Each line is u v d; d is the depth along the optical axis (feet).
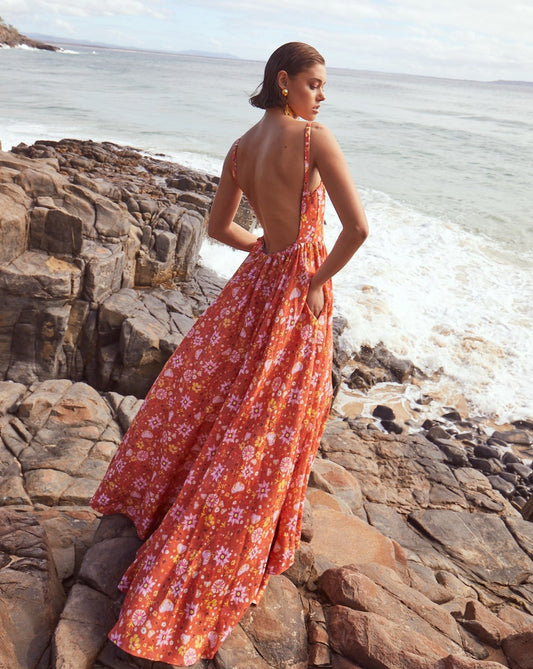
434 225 57.00
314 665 7.92
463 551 17.19
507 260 50.08
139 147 80.79
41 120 97.45
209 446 7.61
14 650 7.29
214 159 76.02
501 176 88.74
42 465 13.29
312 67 6.97
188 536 7.45
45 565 8.32
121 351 25.73
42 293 24.07
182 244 33.50
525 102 437.99
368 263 45.14
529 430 30.01
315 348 7.50
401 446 24.06
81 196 27.96
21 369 25.13
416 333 36.40
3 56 301.84
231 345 7.75
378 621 8.33
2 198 24.52
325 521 12.59
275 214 7.31
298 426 7.54
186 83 245.65
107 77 237.66
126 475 8.79
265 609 8.38
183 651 7.29
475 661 7.64
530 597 15.72
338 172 6.74
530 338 37.29
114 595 8.01
